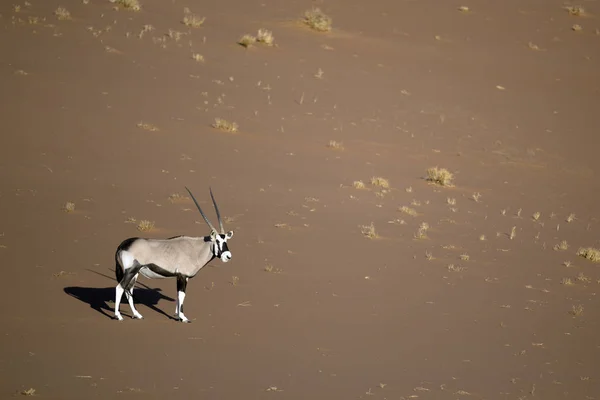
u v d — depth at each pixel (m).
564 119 95.69
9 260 36.38
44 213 44.19
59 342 27.61
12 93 66.19
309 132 76.19
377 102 89.62
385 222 53.69
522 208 64.06
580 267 49.09
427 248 48.59
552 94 103.44
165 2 106.75
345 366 28.50
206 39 96.56
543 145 86.12
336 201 57.03
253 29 105.06
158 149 61.41
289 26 109.50
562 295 42.34
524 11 133.88
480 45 116.94
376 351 30.52
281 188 57.78
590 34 127.75
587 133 92.31
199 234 44.25
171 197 50.91
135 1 99.81
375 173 67.56
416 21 122.00
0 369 24.69
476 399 26.69
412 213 56.94
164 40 91.94
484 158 79.00
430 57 108.75
